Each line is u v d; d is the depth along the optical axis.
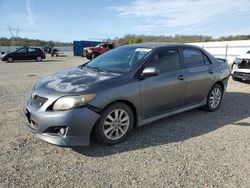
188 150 3.85
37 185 2.94
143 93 4.21
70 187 2.91
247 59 9.54
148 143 4.08
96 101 3.66
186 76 4.97
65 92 3.62
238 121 5.21
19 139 4.15
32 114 3.71
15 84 9.36
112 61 4.71
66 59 28.17
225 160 3.57
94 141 4.09
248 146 4.03
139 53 4.63
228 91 8.30
